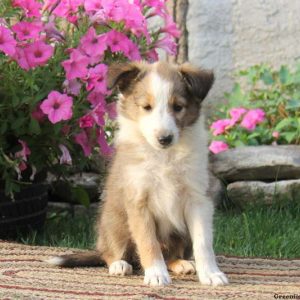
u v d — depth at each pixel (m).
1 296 4.80
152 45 7.20
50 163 7.23
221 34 10.02
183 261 5.73
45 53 6.59
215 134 9.05
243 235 7.39
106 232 5.89
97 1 6.88
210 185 5.82
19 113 6.73
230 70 10.05
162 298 4.79
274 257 6.51
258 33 9.98
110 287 5.15
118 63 6.13
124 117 5.78
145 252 5.45
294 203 8.19
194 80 5.59
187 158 5.55
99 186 7.98
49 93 6.61
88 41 6.78
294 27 9.93
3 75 6.69
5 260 5.98
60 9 6.86
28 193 7.07
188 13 9.99
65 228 7.68
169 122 5.44
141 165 5.55
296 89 9.30
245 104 9.34
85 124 6.86
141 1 7.21
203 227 5.52
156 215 5.63
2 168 6.78
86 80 6.74
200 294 4.92
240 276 5.66
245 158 8.33
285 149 8.38
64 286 5.16
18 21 6.88
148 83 5.61
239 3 9.96
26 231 7.16
